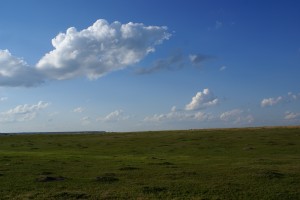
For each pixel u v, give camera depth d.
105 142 84.56
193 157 50.22
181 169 35.78
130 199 23.16
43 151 64.44
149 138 91.94
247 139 76.56
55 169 36.84
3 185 28.00
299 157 46.84
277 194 24.14
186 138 86.31
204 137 86.44
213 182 28.19
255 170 33.19
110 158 48.78
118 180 29.91
